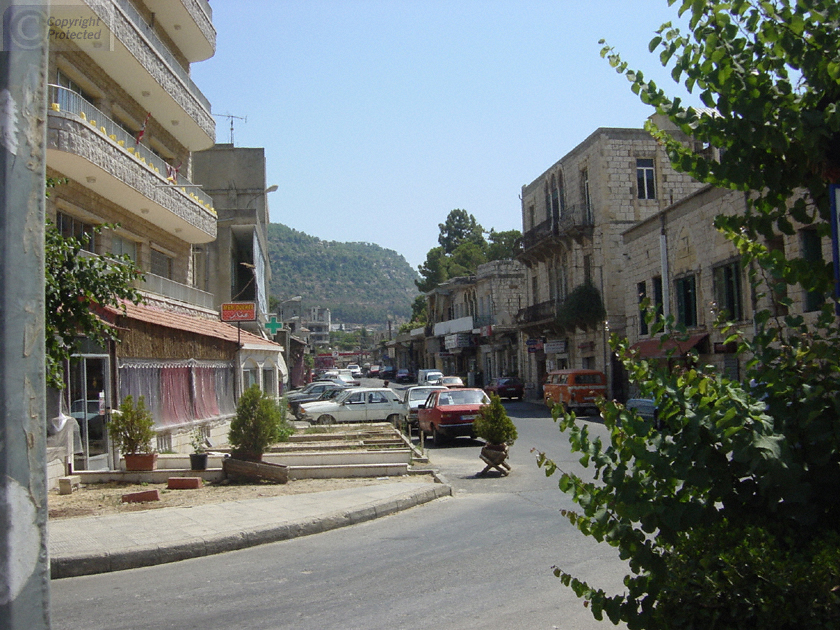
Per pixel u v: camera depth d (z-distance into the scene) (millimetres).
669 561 2902
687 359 3332
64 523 9703
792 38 2969
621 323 35938
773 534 2891
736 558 2670
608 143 36531
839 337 3074
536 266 46344
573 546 8211
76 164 15922
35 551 2418
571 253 39844
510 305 60656
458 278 66062
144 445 13836
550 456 17609
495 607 6129
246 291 36469
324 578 7273
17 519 2371
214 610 6297
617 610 3008
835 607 2473
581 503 3172
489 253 91562
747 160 3119
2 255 2426
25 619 2363
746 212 3326
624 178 36594
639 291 30859
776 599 2557
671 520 2945
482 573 7223
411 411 25766
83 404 13844
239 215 34719
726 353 21281
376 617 5969
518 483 13727
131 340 15734
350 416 27094
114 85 20359
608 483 3105
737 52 3092
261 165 41281
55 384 9594
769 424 2861
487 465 14711
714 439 2957
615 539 3076
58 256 9617
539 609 6039
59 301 9531
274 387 31516
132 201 19656
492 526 9602
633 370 3162
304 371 77000
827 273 3146
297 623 5871
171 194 21281
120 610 6395
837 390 2971
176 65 23484
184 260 26172
